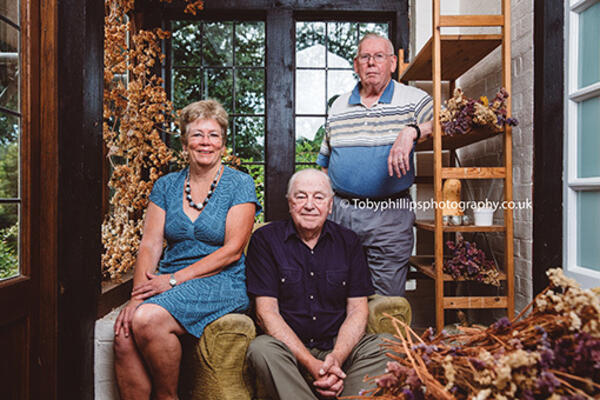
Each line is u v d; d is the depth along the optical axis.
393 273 2.05
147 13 2.71
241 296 1.56
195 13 2.54
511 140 1.87
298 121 2.84
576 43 1.66
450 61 2.22
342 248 1.61
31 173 1.48
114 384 1.67
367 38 2.03
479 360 0.62
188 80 2.81
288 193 1.58
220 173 1.68
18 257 1.46
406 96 2.05
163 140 2.73
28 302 1.47
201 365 1.43
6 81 1.39
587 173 1.63
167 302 1.40
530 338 0.68
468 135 1.96
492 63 2.29
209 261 1.55
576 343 0.59
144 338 1.37
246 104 2.83
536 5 1.74
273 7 2.71
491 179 2.30
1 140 1.37
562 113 1.71
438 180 1.86
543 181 1.72
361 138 2.05
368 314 1.60
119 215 2.16
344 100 2.18
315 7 2.72
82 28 1.55
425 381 0.64
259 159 2.84
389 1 2.74
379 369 1.37
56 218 1.55
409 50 2.76
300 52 2.83
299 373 1.33
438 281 1.88
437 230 1.88
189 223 1.62
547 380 0.56
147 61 2.53
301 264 1.56
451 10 2.71
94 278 1.65
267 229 1.63
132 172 2.22
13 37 1.42
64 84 1.55
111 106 2.22
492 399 0.60
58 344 1.56
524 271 1.97
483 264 1.91
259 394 1.44
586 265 1.65
